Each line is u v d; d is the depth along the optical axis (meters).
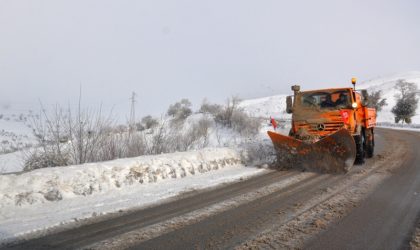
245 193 6.47
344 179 7.77
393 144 16.02
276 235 4.16
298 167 9.22
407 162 10.23
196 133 12.49
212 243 3.92
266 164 9.75
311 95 10.20
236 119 19.83
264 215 5.00
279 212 5.14
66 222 4.74
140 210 5.37
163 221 4.77
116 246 3.85
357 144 9.79
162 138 10.68
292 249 3.72
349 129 9.36
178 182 7.49
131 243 3.94
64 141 8.40
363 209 5.27
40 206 5.50
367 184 7.15
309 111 9.93
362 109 10.90
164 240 4.03
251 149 10.84
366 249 3.72
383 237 4.07
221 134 17.89
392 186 6.94
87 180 6.42
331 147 8.50
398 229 4.34
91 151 8.57
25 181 5.77
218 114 20.61
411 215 4.95
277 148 9.45
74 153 8.38
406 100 45.38
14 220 4.82
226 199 6.02
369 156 11.59
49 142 8.14
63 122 8.52
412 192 6.40
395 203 5.63
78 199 5.96
